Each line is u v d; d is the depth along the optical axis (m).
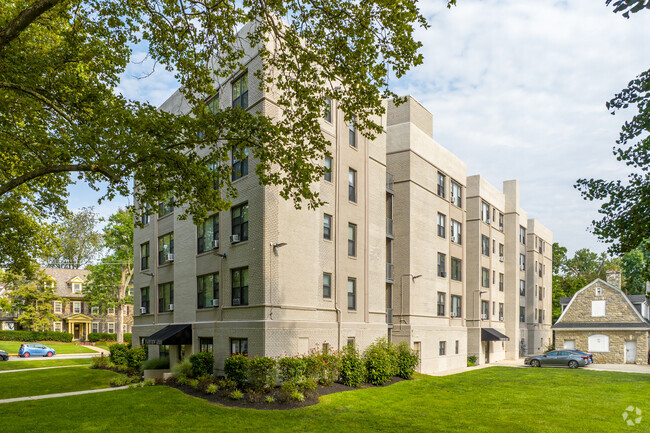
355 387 22.39
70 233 69.44
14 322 62.16
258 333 20.69
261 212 21.28
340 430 14.70
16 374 27.05
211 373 21.92
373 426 15.27
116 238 55.34
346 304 25.05
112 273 58.16
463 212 38.75
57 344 57.66
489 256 45.12
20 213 22.69
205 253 25.11
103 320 69.50
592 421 16.34
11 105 15.48
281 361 19.83
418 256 31.75
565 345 44.78
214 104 25.50
